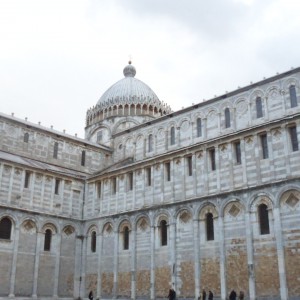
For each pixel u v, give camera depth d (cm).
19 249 5722
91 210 6506
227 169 4922
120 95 8300
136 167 5975
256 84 5591
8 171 5862
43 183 6228
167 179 5581
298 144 4391
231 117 5769
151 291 5247
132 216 5788
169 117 6688
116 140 7738
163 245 5344
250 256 4406
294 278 4050
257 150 4691
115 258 5831
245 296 4362
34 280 5766
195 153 5303
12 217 5738
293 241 4147
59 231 6222
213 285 4672
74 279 6238
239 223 4619
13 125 6756
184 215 5191
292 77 5262
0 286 5450
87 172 7394
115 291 5681
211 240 4850
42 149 6988
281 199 4338
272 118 5312
